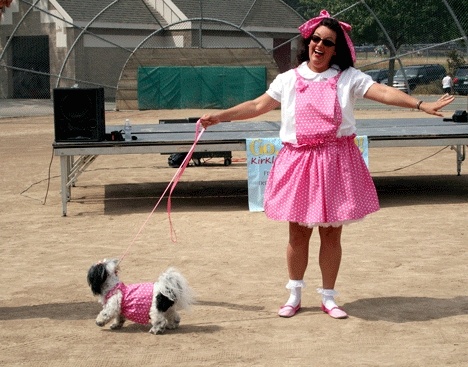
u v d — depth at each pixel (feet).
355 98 19.21
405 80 98.94
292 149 19.20
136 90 104.22
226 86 104.94
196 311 20.26
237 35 128.88
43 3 123.54
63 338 18.33
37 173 48.62
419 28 131.75
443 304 20.52
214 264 25.36
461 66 122.42
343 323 19.04
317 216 18.58
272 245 28.04
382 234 29.55
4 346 17.83
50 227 32.19
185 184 43.88
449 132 37.17
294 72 19.34
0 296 22.07
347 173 18.78
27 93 128.77
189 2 126.00
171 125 46.16
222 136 37.50
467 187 41.65
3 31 127.85
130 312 18.47
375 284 22.61
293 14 134.82
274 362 16.48
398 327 18.66
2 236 30.55
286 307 19.76
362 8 132.36
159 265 25.38
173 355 17.03
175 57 104.68
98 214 34.96
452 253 26.37
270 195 19.47
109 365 16.53
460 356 16.65
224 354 17.02
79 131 34.14
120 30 124.16
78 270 24.97
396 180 44.80
